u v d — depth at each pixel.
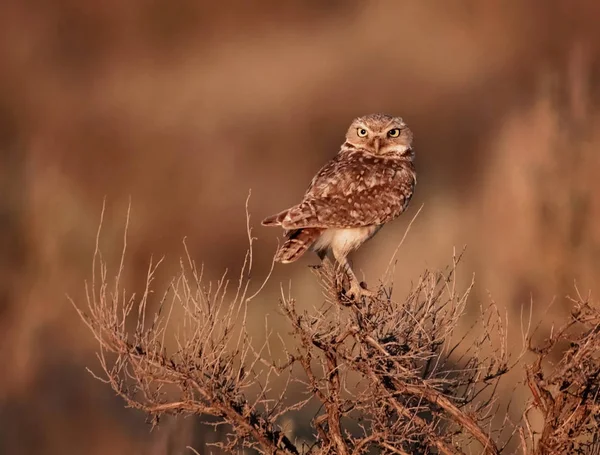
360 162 11.57
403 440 8.40
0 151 24.25
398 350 8.55
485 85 34.34
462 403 8.85
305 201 11.02
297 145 30.89
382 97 35.44
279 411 8.85
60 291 17.16
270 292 17.00
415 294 8.81
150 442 11.97
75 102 32.69
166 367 8.47
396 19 39.31
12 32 36.59
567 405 8.41
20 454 13.72
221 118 31.97
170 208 21.42
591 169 15.31
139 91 33.97
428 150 29.98
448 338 9.17
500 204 16.20
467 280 15.73
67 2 38.22
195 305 8.78
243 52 37.75
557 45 35.47
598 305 10.21
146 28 38.53
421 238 18.95
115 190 22.89
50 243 18.05
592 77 17.48
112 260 18.47
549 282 14.45
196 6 38.03
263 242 20.75
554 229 14.80
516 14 37.72
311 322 8.63
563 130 16.30
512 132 17.58
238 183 25.34
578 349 8.30
